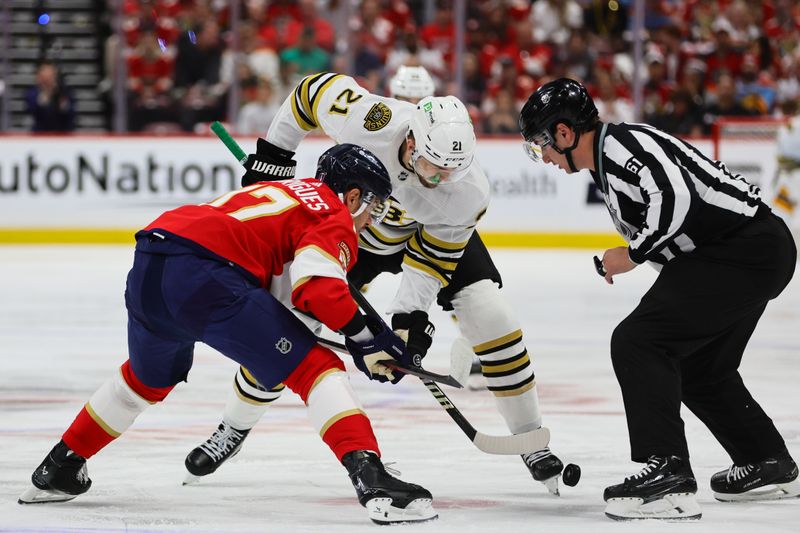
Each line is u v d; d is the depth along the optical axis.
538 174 32.88
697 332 9.15
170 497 9.70
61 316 21.44
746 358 17.62
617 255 9.43
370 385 15.75
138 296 8.76
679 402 9.15
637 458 9.03
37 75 34.31
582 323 21.03
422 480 10.46
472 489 10.10
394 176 10.15
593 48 35.41
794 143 31.39
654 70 34.22
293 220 8.77
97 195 33.19
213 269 8.56
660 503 8.91
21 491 9.83
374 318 8.97
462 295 10.68
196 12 34.88
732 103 33.72
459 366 10.13
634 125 9.22
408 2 36.34
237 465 11.04
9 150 33.09
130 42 36.66
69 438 9.27
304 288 8.46
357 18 35.19
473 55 34.28
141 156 33.09
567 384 15.57
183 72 34.56
